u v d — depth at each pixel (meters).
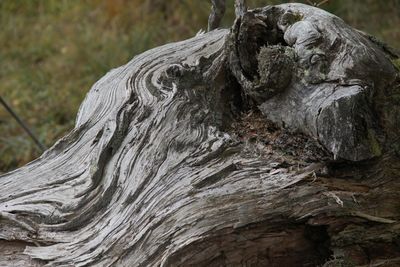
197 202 3.15
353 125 3.08
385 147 3.28
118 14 9.48
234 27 3.50
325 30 3.32
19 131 7.48
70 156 3.70
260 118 3.56
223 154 3.34
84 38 9.08
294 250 3.27
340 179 3.28
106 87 3.97
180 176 3.27
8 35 9.77
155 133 3.46
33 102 8.07
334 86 3.17
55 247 3.30
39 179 3.62
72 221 3.36
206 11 8.34
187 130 3.43
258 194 3.17
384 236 3.31
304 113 3.23
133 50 8.24
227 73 3.67
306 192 3.19
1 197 3.54
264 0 6.09
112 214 3.33
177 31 8.39
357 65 3.20
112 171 3.45
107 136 3.55
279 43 3.48
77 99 7.90
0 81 8.66
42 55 9.21
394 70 3.28
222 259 3.17
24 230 3.37
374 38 3.58
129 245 3.18
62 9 10.20
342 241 3.26
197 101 3.56
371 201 3.28
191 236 3.09
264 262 3.24
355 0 7.58
